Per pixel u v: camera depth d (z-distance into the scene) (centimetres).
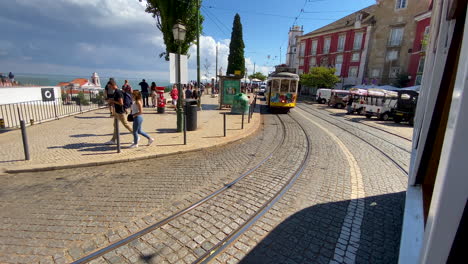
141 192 419
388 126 1404
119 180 471
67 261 253
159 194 412
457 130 79
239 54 3231
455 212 86
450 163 83
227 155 657
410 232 175
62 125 973
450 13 186
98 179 474
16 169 500
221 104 1712
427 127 217
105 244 282
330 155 681
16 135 799
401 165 616
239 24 3181
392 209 382
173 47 1405
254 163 591
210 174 511
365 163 620
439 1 244
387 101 1745
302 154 681
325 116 1742
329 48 4125
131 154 616
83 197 396
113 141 706
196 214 353
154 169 538
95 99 1562
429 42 286
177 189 434
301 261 267
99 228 312
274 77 1703
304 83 3841
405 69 3111
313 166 580
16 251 266
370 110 1752
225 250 281
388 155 710
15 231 301
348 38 3788
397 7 3170
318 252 282
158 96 1355
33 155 591
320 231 322
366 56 3525
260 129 1084
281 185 462
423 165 226
